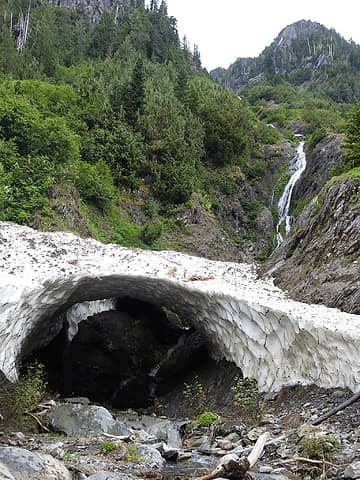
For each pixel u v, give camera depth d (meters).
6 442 9.88
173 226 30.20
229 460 7.65
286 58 155.25
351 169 21.67
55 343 20.38
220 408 13.80
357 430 9.16
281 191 42.12
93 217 25.91
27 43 60.62
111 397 20.05
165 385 19.61
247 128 46.12
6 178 20.88
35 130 23.73
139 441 10.77
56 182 23.09
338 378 11.32
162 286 17.77
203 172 37.09
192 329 23.02
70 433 11.30
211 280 17.84
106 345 22.28
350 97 98.69
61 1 84.62
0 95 27.14
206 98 43.56
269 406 12.45
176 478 8.12
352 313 13.64
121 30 66.88
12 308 12.15
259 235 37.12
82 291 17.56
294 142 50.66
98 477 7.36
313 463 8.14
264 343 13.91
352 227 16.83
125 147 30.50
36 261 16.02
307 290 16.34
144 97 35.19
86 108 31.70
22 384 12.74
